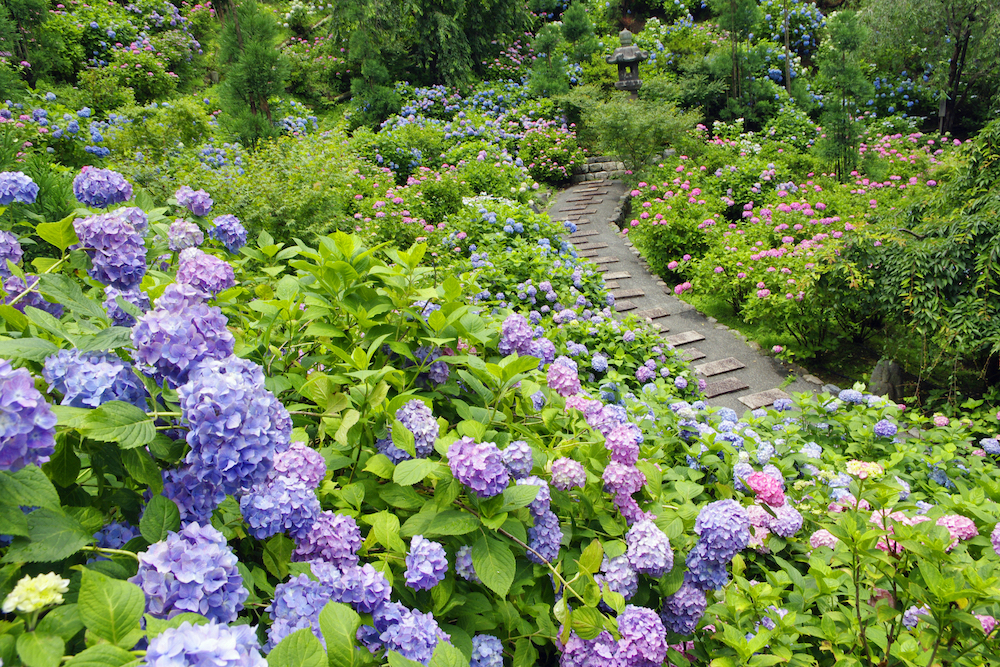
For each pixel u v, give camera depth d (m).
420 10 15.83
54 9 14.50
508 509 1.53
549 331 4.82
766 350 7.55
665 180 12.07
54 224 1.75
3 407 0.88
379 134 12.38
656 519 1.91
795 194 10.90
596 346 5.70
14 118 8.76
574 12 19.72
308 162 8.21
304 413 1.80
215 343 1.32
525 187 10.98
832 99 12.70
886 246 6.62
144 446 1.19
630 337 5.73
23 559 0.94
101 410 1.09
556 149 13.49
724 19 16.42
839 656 1.86
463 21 17.41
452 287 2.13
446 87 16.38
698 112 14.16
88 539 1.01
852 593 2.12
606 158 14.52
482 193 10.09
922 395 6.61
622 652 1.55
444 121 15.11
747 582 2.03
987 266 5.80
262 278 2.73
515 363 1.98
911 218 7.27
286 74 11.24
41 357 1.22
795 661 1.85
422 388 2.23
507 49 19.30
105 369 1.23
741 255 8.36
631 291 8.78
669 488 2.48
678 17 23.41
